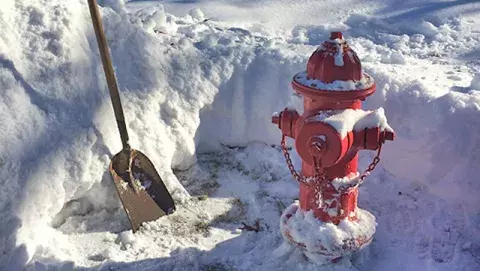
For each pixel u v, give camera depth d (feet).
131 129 8.59
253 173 9.29
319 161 6.45
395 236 7.79
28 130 7.76
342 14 12.88
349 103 6.56
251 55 9.73
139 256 7.45
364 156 9.01
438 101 8.62
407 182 8.68
